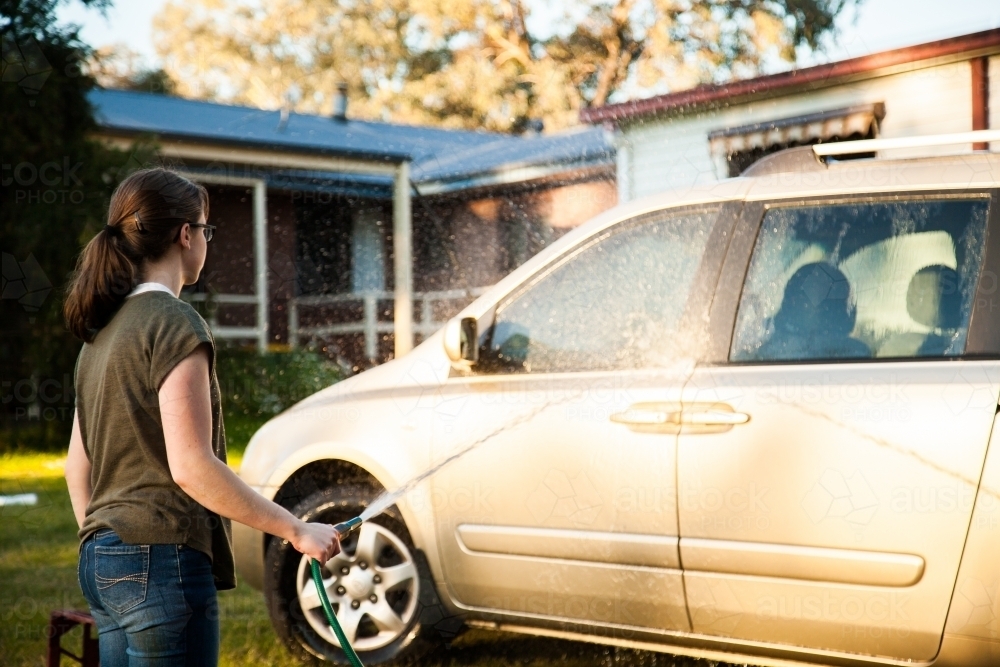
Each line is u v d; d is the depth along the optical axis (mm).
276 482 3594
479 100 25938
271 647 3742
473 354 3273
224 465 1852
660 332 3127
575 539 3113
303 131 14273
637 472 3025
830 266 2941
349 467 3658
